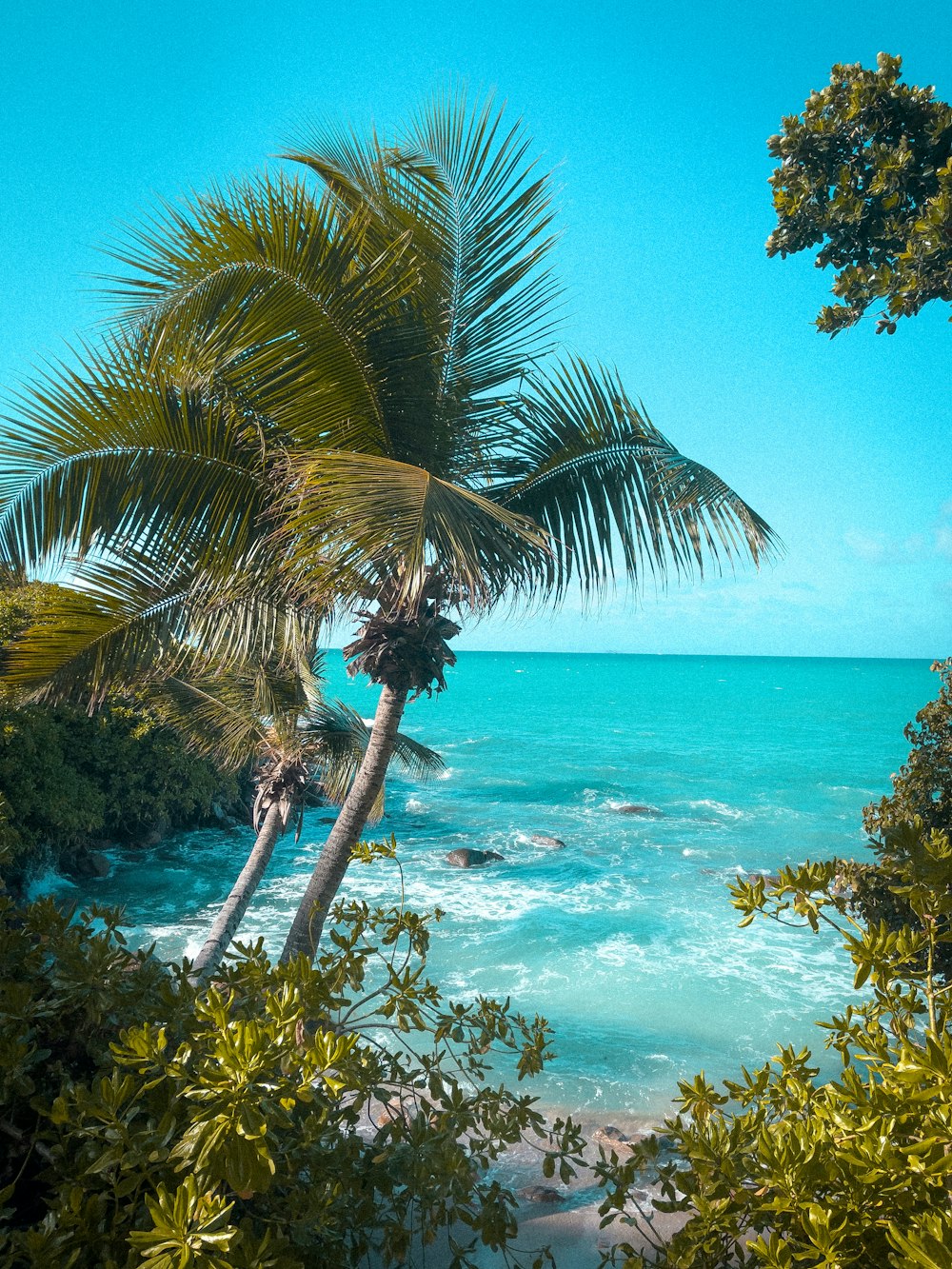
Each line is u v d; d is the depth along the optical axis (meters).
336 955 3.97
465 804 37.25
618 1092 12.30
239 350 7.43
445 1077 3.72
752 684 148.25
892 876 2.75
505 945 18.48
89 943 3.22
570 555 8.66
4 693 8.77
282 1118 2.37
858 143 4.55
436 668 8.52
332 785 15.50
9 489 7.36
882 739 66.06
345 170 8.31
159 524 8.05
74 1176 2.66
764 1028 14.70
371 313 7.51
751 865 26.47
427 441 8.30
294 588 8.06
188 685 14.34
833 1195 2.20
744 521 8.26
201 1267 2.02
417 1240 4.72
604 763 51.03
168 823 29.56
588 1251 7.18
